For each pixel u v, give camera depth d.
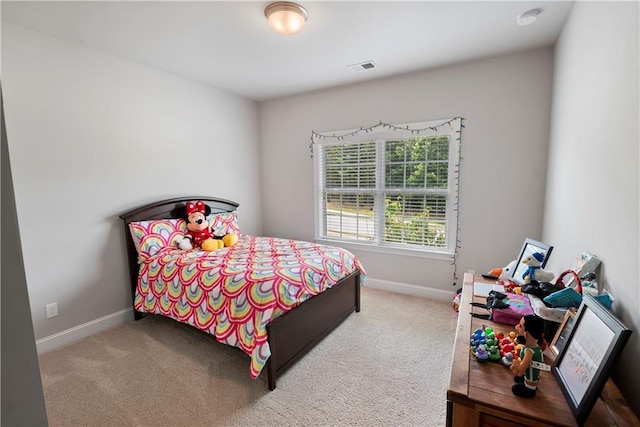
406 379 2.00
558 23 2.19
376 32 2.32
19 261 0.51
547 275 1.62
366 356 2.26
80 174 2.55
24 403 0.52
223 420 1.68
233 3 1.93
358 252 3.77
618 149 1.20
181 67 3.03
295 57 2.79
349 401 1.81
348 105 3.62
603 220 1.34
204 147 3.59
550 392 0.99
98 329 2.70
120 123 2.80
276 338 1.95
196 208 3.22
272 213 4.38
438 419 1.67
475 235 3.06
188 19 2.13
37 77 2.29
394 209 3.50
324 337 2.49
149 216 2.98
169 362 2.21
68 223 2.50
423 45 2.55
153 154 3.08
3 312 0.49
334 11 2.03
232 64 2.95
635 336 1.01
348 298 2.86
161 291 2.56
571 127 1.91
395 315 2.94
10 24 2.14
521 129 2.76
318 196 3.97
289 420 1.67
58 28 2.24
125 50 2.63
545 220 2.63
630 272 1.07
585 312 1.06
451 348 2.36
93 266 2.66
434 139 3.18
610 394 1.00
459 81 2.98
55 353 2.34
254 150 4.29
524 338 1.03
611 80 1.29
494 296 1.61
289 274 2.15
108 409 1.76
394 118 3.35
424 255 3.34
